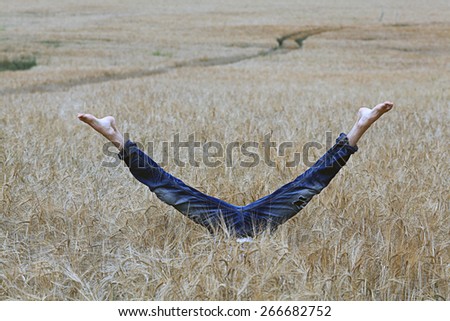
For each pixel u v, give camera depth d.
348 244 4.87
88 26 49.53
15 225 5.52
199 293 4.18
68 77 24.02
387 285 4.35
